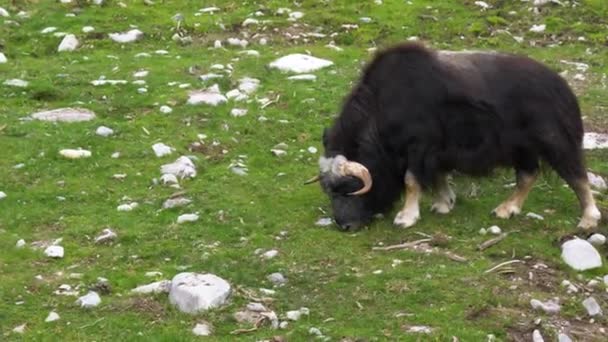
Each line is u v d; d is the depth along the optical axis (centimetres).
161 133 1466
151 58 1888
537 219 1169
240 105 1594
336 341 883
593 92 1728
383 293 975
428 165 1147
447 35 2119
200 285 955
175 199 1222
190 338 888
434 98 1134
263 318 921
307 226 1155
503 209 1178
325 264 1045
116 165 1341
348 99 1177
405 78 1146
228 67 1800
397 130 1141
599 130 1534
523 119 1143
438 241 1092
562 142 1144
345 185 1129
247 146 1433
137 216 1182
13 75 1748
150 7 2247
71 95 1647
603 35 2119
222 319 923
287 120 1534
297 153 1410
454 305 949
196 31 2092
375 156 1152
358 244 1099
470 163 1152
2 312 939
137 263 1059
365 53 1955
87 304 951
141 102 1605
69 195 1242
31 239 1123
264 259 1055
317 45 2034
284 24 2138
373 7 2272
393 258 1057
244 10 2234
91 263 1059
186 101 1602
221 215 1178
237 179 1302
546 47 2069
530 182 1177
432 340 884
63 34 2022
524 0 2320
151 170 1327
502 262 1045
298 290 988
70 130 1463
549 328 914
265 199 1238
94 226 1151
